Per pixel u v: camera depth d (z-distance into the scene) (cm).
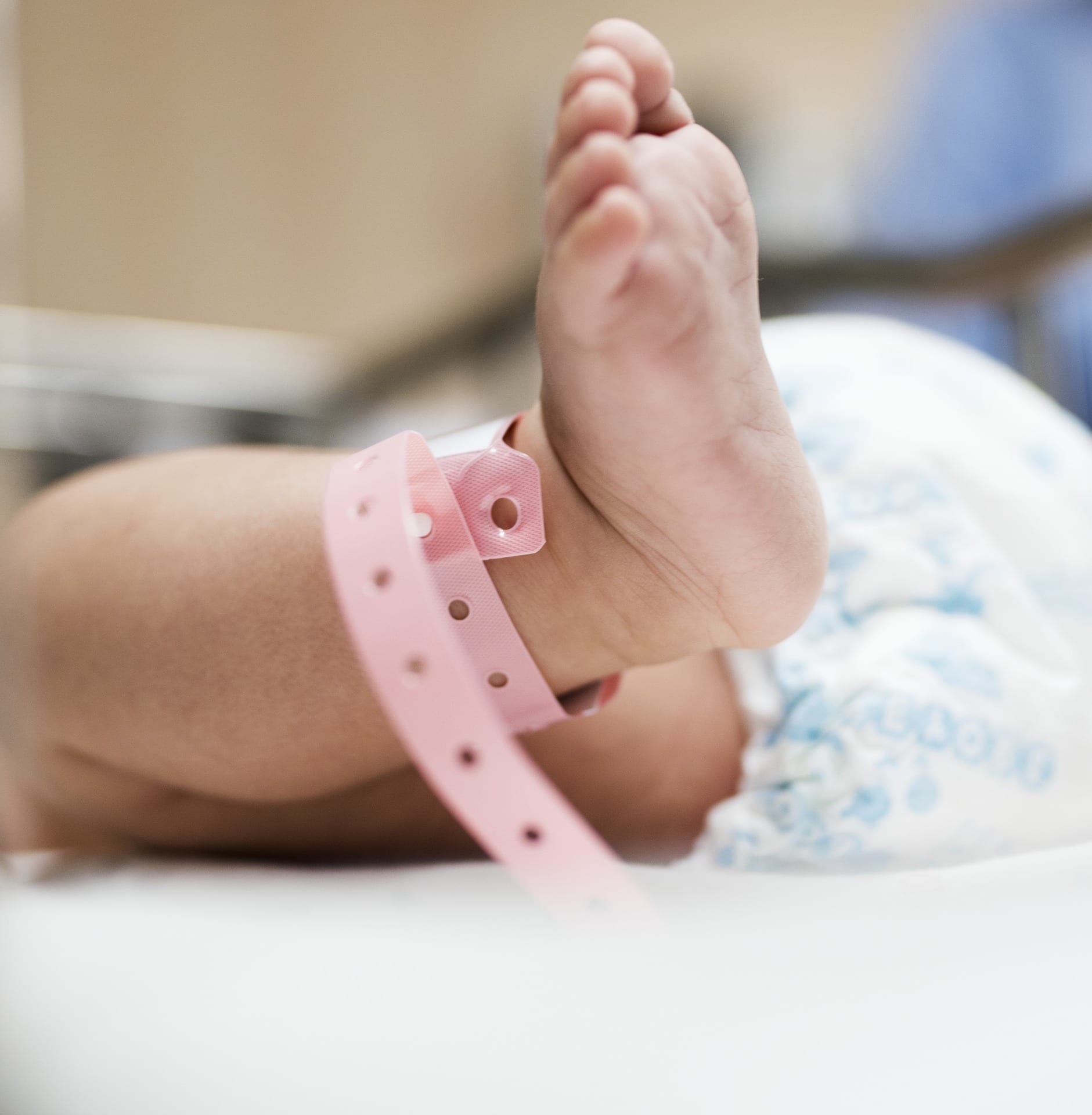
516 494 41
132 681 48
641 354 35
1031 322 112
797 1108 21
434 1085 22
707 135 37
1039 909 30
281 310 223
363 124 228
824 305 113
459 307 128
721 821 50
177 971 29
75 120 205
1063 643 56
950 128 176
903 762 49
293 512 46
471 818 31
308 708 46
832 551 57
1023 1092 21
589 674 46
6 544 52
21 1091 24
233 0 218
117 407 122
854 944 27
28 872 55
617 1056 22
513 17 232
